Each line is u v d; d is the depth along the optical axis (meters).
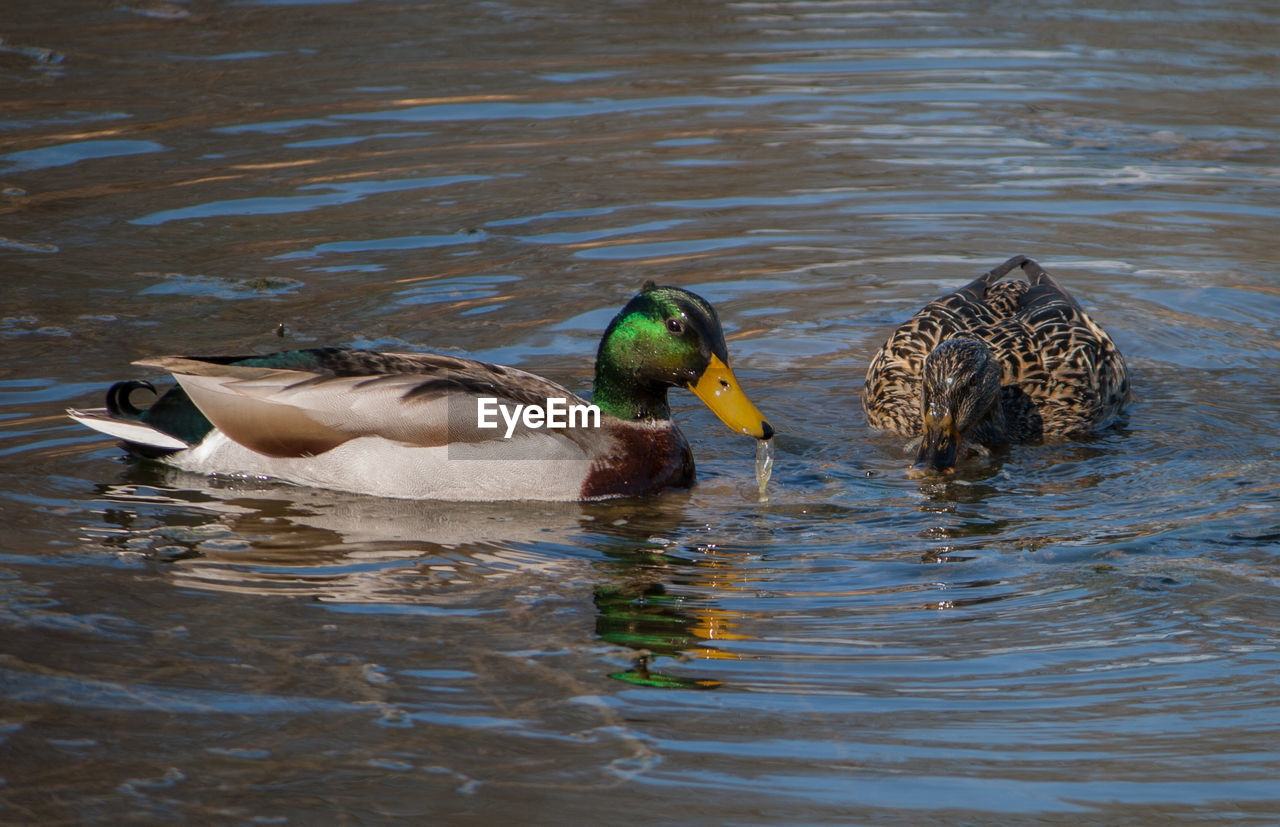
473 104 18.47
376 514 9.20
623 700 6.68
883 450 10.68
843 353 12.37
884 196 15.64
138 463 9.88
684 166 16.50
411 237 14.31
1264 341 12.37
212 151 16.56
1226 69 19.89
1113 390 11.27
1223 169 16.22
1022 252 14.20
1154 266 13.85
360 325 12.16
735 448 10.71
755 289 13.47
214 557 8.34
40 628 7.27
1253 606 7.65
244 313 12.32
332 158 16.47
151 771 6.00
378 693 6.70
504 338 12.05
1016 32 22.12
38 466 9.65
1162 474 9.96
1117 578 8.08
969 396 10.30
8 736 6.23
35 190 15.25
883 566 8.38
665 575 8.24
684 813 5.79
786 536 8.94
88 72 19.48
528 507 9.44
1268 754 6.19
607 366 9.80
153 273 13.18
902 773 6.08
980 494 9.70
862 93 19.12
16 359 11.24
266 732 6.33
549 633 7.43
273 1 24.02
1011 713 6.57
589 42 21.73
